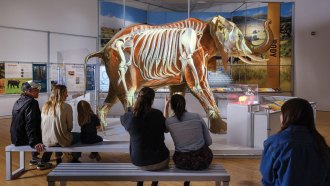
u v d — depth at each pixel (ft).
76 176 9.68
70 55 34.65
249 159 15.93
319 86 36.76
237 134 16.56
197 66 18.52
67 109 13.29
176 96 10.30
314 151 5.89
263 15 36.60
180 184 12.59
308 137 5.98
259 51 19.54
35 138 13.07
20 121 13.19
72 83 34.17
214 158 16.06
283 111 6.36
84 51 35.96
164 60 18.88
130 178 9.71
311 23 36.91
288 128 6.14
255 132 15.76
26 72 31.17
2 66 29.53
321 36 36.37
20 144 13.28
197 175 9.74
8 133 23.27
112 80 19.03
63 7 33.83
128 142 14.35
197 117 10.27
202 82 18.62
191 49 18.53
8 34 29.84
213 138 17.97
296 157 5.83
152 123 9.97
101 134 19.13
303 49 37.63
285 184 5.84
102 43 36.32
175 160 10.19
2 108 30.09
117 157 16.40
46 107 13.30
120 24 37.81
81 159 15.98
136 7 39.34
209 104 18.66
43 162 14.40
